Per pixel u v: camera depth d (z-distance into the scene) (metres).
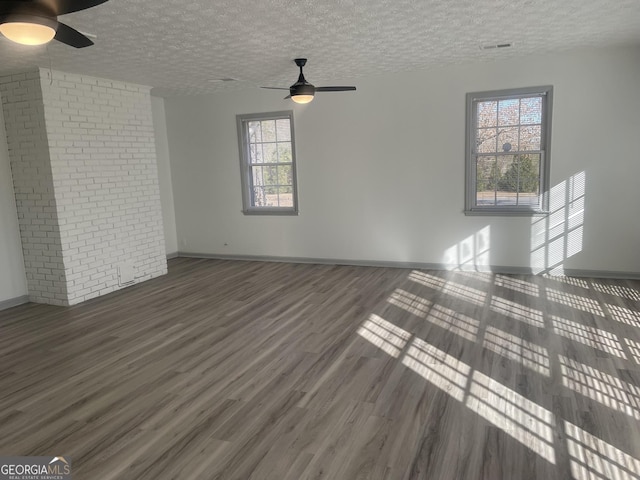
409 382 3.16
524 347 3.68
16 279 5.42
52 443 2.60
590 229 5.61
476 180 6.10
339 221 6.84
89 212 5.52
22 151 5.20
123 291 5.85
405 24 4.04
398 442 2.49
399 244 6.55
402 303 4.91
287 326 4.34
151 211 6.41
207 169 7.56
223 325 4.44
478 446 2.43
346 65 5.57
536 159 5.77
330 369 3.41
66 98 5.22
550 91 5.52
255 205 7.46
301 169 6.93
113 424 2.78
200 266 7.18
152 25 3.78
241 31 4.04
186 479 2.25
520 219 5.89
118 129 5.88
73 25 3.70
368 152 6.51
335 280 5.98
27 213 5.32
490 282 5.61
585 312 4.43
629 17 4.05
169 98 7.61
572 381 3.10
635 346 3.63
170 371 3.48
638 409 2.74
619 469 2.22
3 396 3.18
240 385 3.21
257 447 2.49
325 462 2.34
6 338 4.32
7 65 4.78
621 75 5.24
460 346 3.74
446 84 5.96
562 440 2.46
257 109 7.04
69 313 5.03
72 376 3.46
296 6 3.49
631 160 5.34
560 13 3.89
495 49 5.07
